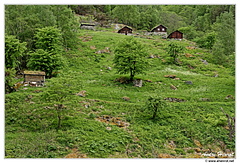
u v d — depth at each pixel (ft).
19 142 71.61
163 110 101.40
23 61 156.56
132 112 98.43
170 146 79.66
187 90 132.05
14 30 159.74
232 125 91.86
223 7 378.53
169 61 191.01
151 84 138.72
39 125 82.64
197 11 443.73
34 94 103.30
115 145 74.64
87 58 183.32
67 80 84.84
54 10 207.31
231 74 166.20
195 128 89.71
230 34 234.38
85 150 70.54
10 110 89.40
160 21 413.39
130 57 132.98
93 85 130.62
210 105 107.24
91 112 95.20
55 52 137.69
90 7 434.71
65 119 87.20
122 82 136.87
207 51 232.32
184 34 336.70
